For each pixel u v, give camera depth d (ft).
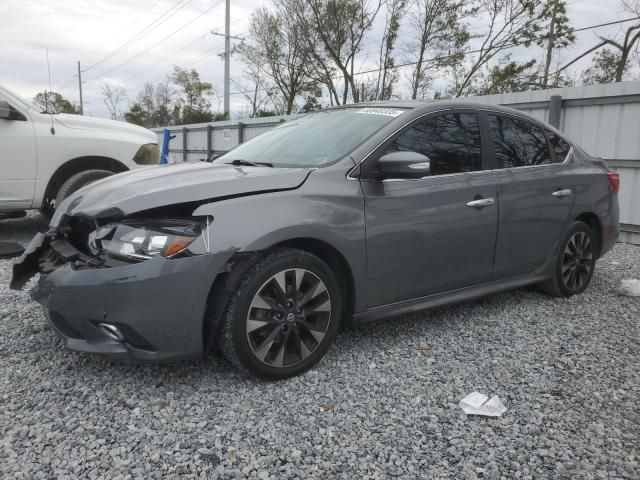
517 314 13.39
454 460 7.41
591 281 16.84
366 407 8.73
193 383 9.32
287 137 12.34
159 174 10.21
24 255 10.27
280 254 9.10
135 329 8.16
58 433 7.72
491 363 10.50
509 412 8.68
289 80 126.31
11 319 12.17
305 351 9.66
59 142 20.70
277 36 122.62
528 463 7.38
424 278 11.12
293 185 9.43
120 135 22.30
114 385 9.18
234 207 8.71
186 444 7.55
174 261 8.20
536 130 13.94
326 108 13.58
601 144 24.99
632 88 23.40
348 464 7.27
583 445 7.80
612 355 10.96
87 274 8.29
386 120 11.23
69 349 8.73
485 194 11.95
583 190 14.43
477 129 12.39
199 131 64.64
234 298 8.78
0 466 6.97
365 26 101.91
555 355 10.92
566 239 14.24
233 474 6.97
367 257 10.11
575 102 25.76
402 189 10.61
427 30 93.56
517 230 12.73
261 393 9.05
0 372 9.58
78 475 6.85
